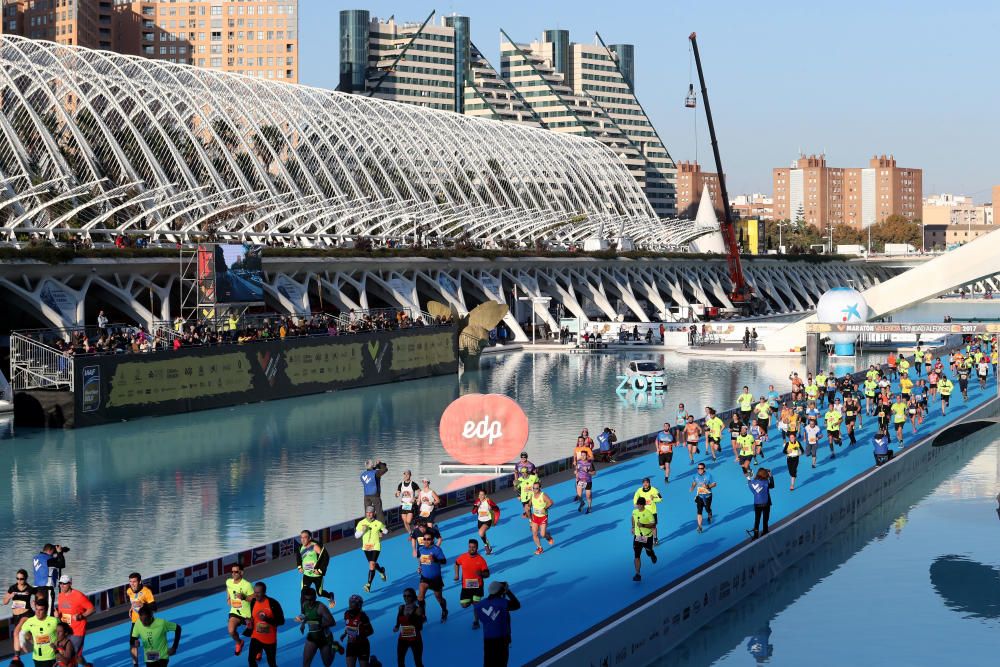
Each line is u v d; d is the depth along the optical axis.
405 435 61.69
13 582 33.12
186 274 89.62
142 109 105.12
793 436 42.91
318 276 105.94
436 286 121.62
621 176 189.25
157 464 53.00
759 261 191.88
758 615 30.98
